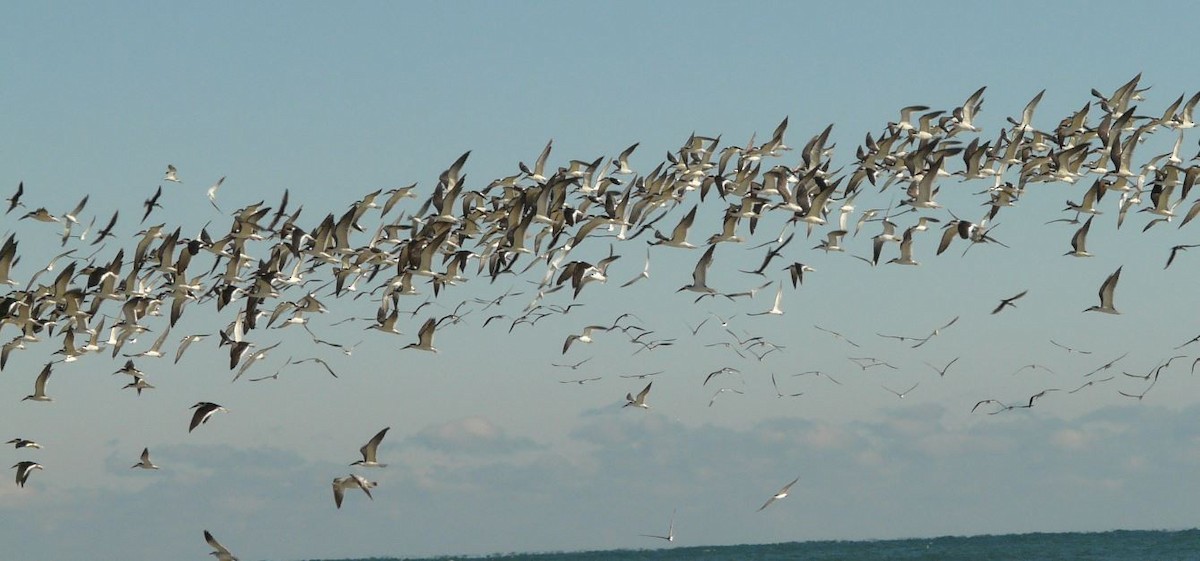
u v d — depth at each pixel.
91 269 58.41
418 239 56.62
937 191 56.44
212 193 57.94
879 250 56.72
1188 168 53.81
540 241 57.53
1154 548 175.00
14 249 54.12
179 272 58.09
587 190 60.38
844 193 59.59
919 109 60.06
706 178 59.88
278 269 58.91
